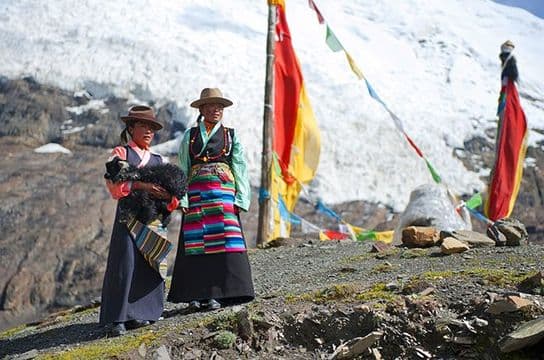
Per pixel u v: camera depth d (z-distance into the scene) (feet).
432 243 36.29
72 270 145.48
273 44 61.11
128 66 222.89
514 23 310.45
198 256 28.66
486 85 254.68
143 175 27.78
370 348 22.99
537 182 201.16
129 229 27.63
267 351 24.25
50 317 37.42
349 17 285.02
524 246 32.94
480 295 24.39
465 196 198.70
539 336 21.13
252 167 191.01
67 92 213.46
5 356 28.60
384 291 26.14
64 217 161.17
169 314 29.30
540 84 263.08
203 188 28.99
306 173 61.57
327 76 236.43
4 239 153.69
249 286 28.66
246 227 153.48
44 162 186.60
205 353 24.23
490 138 222.69
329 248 41.32
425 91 243.81
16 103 207.21
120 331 26.96
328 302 25.80
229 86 221.25
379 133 214.90
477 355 22.16
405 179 202.18
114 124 202.80
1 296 139.33
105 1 256.52
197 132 29.35
